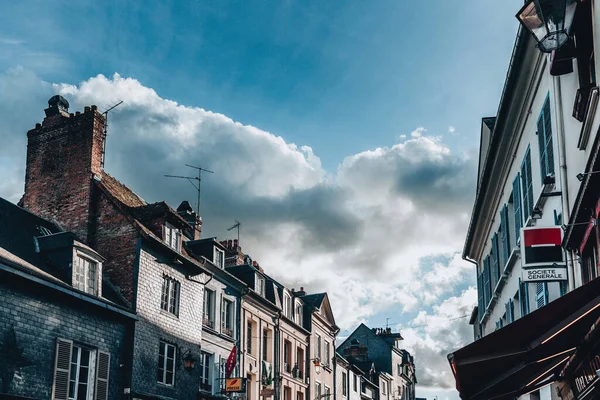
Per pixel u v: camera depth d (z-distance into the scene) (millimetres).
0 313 18656
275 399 36094
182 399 26203
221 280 31562
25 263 20812
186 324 27344
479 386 8914
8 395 18469
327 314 48000
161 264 26375
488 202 21812
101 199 26516
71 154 27531
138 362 23875
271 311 37156
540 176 14109
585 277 10703
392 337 71000
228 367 29266
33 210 27375
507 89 15289
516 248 16656
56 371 20328
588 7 10039
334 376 47688
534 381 11445
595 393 9391
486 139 21438
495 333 7609
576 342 8883
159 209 26844
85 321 21984
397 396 68312
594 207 9594
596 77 9875
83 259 23219
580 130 10789
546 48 9477
